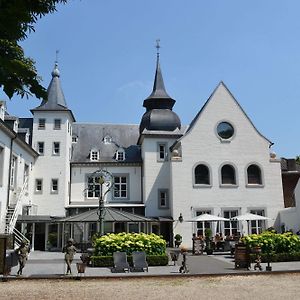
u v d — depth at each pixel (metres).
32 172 39.38
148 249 21.70
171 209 38.00
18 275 16.88
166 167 41.53
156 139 42.09
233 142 39.06
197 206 37.12
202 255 27.75
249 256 19.33
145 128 42.97
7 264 18.55
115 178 43.25
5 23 4.09
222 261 23.33
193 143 38.41
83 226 37.44
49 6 4.39
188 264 21.81
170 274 17.09
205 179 38.06
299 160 55.84
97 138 47.00
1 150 29.14
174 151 38.12
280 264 20.84
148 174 41.19
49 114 41.50
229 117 39.56
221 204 37.50
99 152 45.19
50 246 35.53
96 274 17.59
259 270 18.28
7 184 30.03
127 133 48.31
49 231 38.19
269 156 39.22
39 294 12.71
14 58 4.20
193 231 36.56
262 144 39.34
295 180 45.84
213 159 38.41
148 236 22.14
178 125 43.62
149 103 44.78
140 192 42.88
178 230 36.47
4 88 4.23
